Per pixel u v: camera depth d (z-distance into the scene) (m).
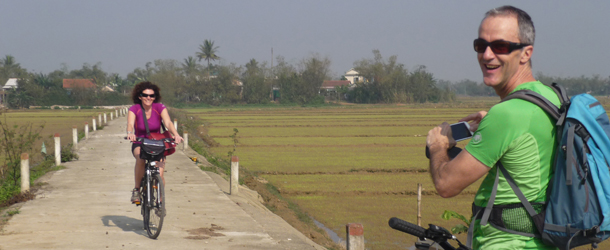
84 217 8.26
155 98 6.92
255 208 10.14
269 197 14.13
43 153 16.86
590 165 2.08
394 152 26.61
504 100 2.29
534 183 2.22
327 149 28.09
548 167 2.22
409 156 24.86
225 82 108.06
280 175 19.31
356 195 15.70
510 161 2.24
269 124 48.69
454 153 2.54
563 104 2.21
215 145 29.86
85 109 86.44
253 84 109.69
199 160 17.52
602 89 190.38
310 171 20.05
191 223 8.05
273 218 9.26
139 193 7.16
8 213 8.44
